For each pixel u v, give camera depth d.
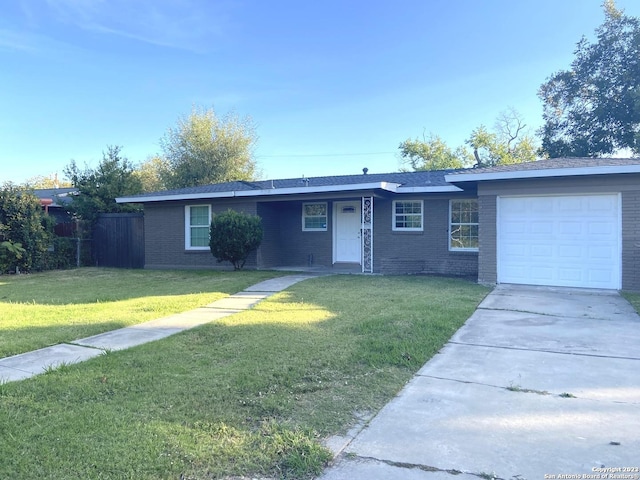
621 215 10.23
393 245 15.48
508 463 3.12
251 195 15.52
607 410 4.01
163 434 3.49
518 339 6.41
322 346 5.89
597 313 8.02
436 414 3.96
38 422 3.71
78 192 21.48
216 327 7.06
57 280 14.00
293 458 3.15
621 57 25.42
